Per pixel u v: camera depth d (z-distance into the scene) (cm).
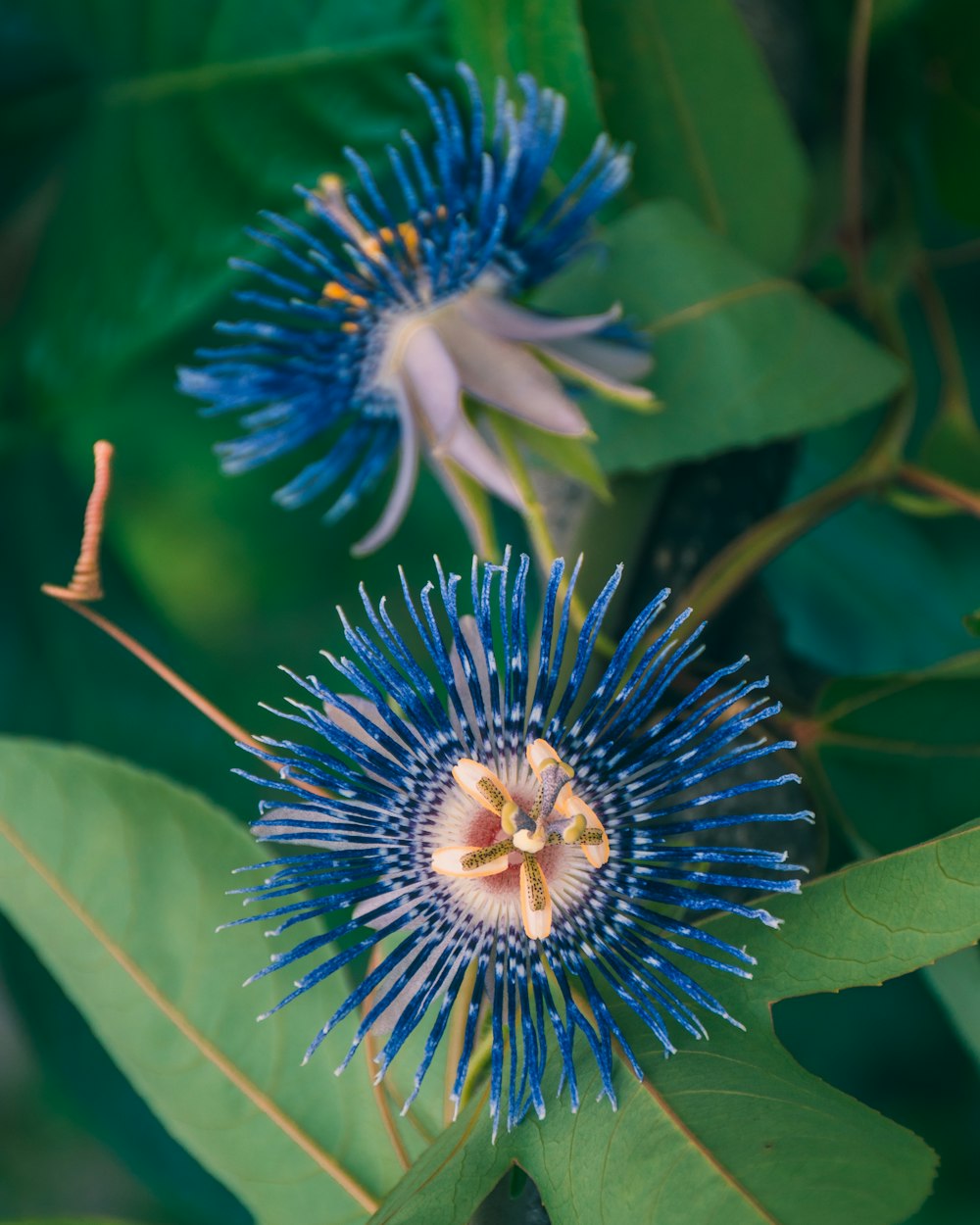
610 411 50
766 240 52
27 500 71
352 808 44
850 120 54
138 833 49
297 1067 48
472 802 45
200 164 60
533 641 48
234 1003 48
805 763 50
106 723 70
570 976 44
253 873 48
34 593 71
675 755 45
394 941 46
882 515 67
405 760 45
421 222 49
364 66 60
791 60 54
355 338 50
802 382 50
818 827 50
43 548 71
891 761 50
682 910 46
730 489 51
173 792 49
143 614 71
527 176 50
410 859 44
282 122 60
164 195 60
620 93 52
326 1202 47
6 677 70
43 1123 86
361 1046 47
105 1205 84
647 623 45
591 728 45
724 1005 44
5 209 63
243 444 52
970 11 55
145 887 48
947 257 58
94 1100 65
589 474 49
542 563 49
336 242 60
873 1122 42
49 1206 84
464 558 68
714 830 48
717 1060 44
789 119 54
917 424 65
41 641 70
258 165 60
